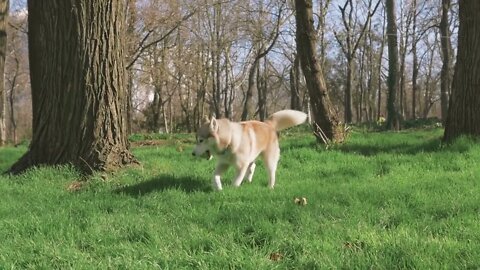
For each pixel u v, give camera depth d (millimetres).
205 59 31422
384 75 43562
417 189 6457
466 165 7566
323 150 9141
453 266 4758
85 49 7492
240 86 38719
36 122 7812
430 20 30531
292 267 4930
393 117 17266
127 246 5301
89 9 7492
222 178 7312
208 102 38281
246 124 7031
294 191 6613
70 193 6871
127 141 7836
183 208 6184
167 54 28125
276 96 51500
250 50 32094
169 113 39125
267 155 7148
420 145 9117
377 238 5258
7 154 10977
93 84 7516
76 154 7520
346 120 31625
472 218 5602
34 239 5469
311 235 5395
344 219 5711
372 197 6273
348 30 31375
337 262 4922
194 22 27422
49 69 7625
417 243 5117
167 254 5121
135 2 20203
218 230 5559
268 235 5402
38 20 7762
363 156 8500
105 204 6367
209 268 4926
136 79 29312
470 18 9047
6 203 6492
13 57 35312
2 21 15242
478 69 8992
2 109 19312
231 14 28875
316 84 9992
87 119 7520
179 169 7871
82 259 5090
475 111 9023
